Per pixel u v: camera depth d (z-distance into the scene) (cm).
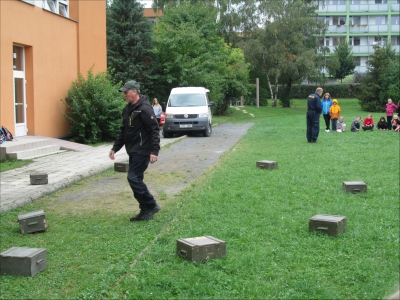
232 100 4306
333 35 7300
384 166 1220
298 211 768
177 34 3250
